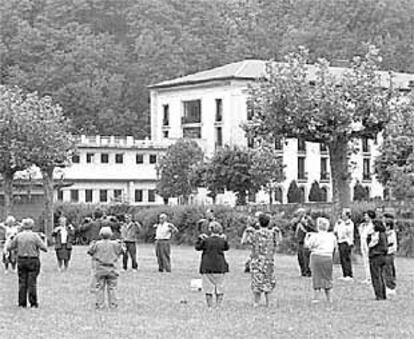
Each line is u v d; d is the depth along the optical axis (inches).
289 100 1856.5
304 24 6210.6
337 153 1957.4
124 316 1024.2
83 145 4549.7
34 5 6127.0
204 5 6328.7
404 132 2370.8
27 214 3491.6
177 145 4207.7
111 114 5620.1
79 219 3191.4
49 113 2783.0
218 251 1117.1
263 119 1910.7
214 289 1119.0
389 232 1237.7
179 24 6181.1
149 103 5816.9
